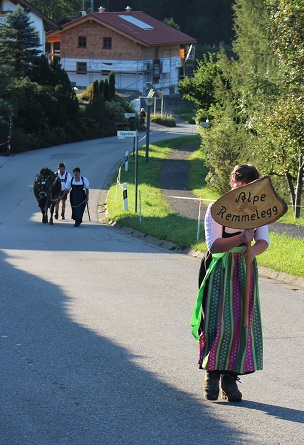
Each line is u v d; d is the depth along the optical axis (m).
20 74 60.25
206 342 6.54
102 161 47.53
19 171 41.75
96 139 62.75
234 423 6.16
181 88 56.06
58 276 14.41
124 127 68.12
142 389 7.10
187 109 93.44
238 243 6.25
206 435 5.88
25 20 61.34
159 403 6.68
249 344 6.48
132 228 23.83
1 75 54.56
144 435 5.88
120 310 10.94
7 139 50.53
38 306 11.21
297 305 11.33
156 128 74.38
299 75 26.73
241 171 6.41
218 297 6.43
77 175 25.78
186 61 102.12
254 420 6.24
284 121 28.17
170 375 7.59
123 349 8.63
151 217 25.64
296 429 6.03
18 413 6.41
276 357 8.33
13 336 9.24
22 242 20.88
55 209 29.11
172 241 19.77
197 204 31.36
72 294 12.33
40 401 6.73
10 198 33.41
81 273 14.85
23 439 5.80
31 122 54.91
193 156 53.66
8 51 60.66
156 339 9.13
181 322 10.12
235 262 6.42
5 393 6.96
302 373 7.72
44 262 16.61
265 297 11.98
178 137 66.06
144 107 86.94
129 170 44.41
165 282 13.70
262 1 42.53
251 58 42.22
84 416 6.33
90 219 28.14
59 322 10.08
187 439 5.79
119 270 15.31
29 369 7.78
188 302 11.64
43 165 44.66
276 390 7.13
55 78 61.66
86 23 90.38
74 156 49.66
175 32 97.94
